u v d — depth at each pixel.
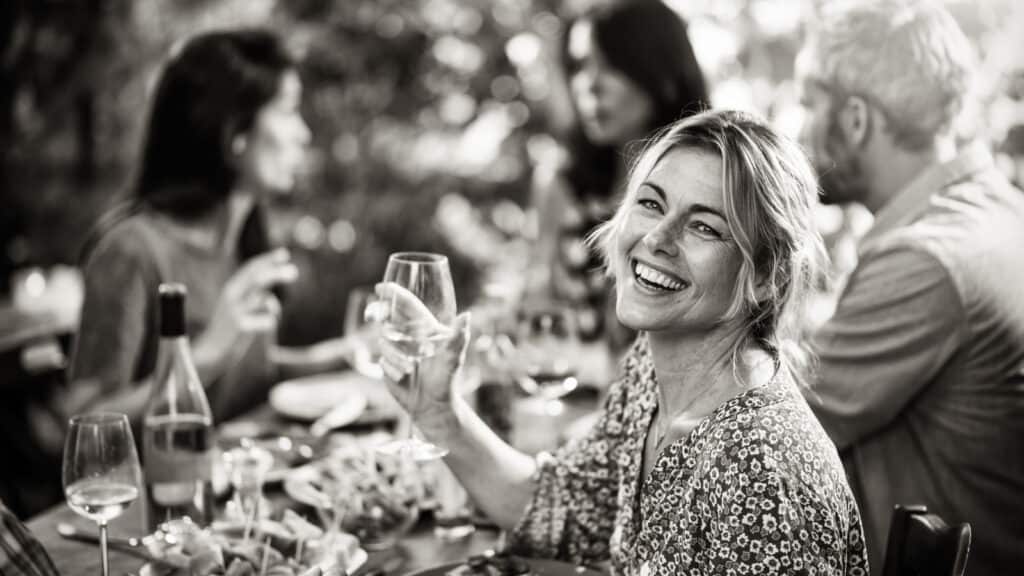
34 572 1.38
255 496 1.67
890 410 1.93
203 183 2.58
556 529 1.68
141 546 1.69
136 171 2.64
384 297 1.61
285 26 5.16
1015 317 1.91
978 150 2.05
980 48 3.57
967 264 1.88
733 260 1.34
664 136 1.43
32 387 3.25
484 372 2.11
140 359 2.52
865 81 2.02
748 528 1.24
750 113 1.40
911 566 1.28
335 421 2.23
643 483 1.49
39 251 4.84
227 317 2.42
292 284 4.82
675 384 1.44
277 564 1.47
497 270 3.86
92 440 1.41
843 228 3.53
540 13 5.14
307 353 2.98
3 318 3.38
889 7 2.03
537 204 3.48
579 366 2.67
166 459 1.74
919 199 2.01
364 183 5.24
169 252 2.54
